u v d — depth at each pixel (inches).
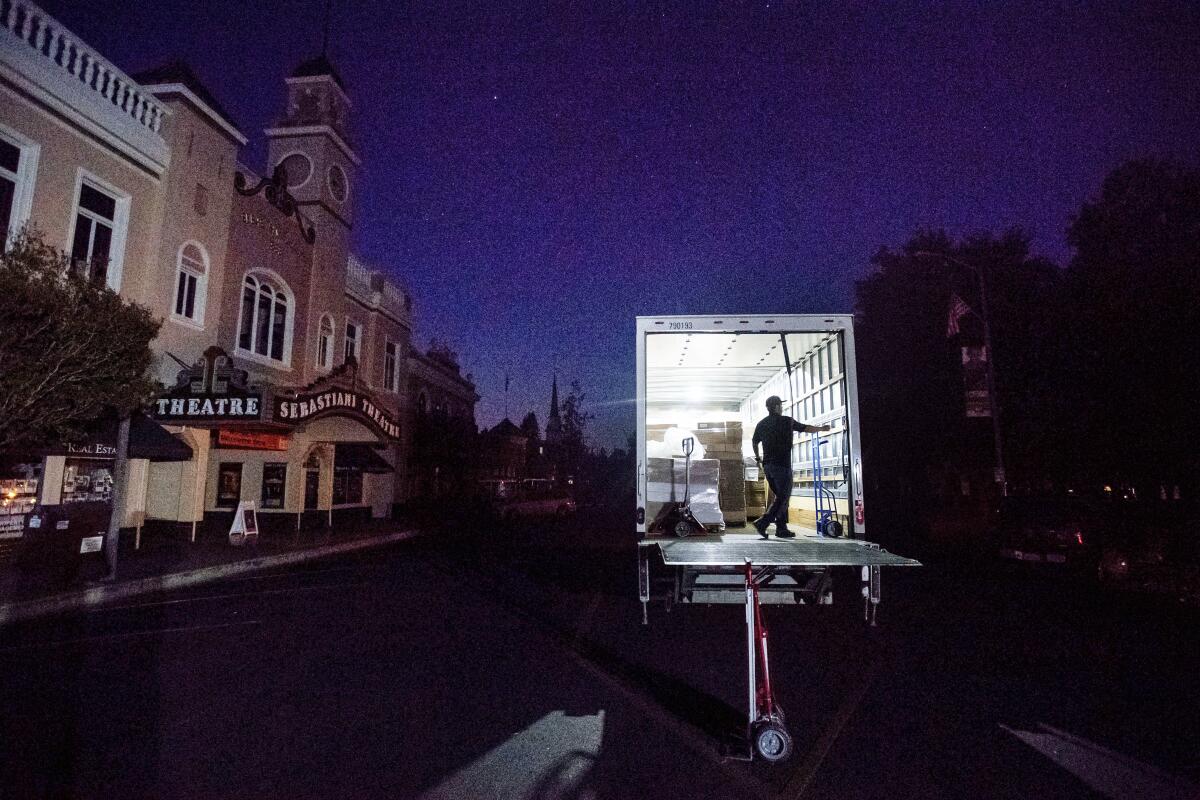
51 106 550.0
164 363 663.1
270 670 286.8
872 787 181.3
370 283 1127.6
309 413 710.5
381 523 1093.8
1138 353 666.8
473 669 291.4
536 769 191.0
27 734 213.3
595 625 386.0
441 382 1498.5
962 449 1168.2
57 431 408.5
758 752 198.5
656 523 359.9
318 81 971.3
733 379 464.4
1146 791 179.6
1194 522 490.6
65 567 459.8
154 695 252.4
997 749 206.5
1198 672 288.2
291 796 173.8
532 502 1359.5
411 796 174.1
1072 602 462.3
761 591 351.6
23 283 355.6
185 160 695.7
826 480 373.7
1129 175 700.7
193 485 757.3
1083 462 847.7
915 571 639.1
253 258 807.1
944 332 1099.3
